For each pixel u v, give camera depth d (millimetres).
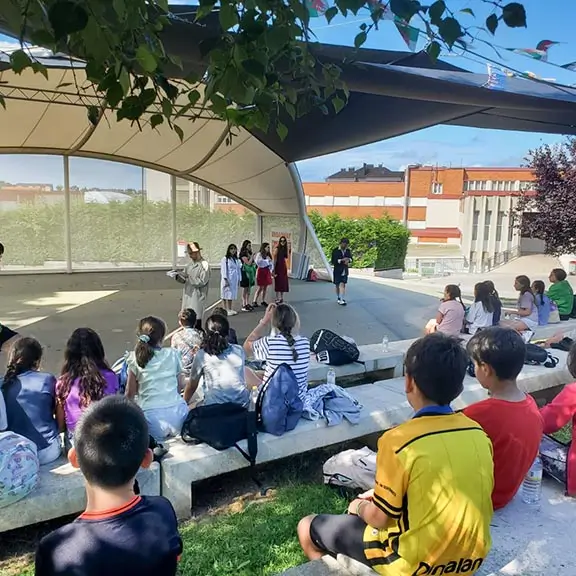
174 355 3791
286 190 15516
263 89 2348
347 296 13273
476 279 22172
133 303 11656
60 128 12508
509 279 22453
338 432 3990
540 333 7438
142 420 1753
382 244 22234
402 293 14242
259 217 18391
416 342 2115
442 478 1860
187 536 3143
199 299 8781
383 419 4266
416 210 49531
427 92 4809
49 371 6508
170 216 17500
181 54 3695
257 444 3557
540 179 12164
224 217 18234
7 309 10641
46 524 3262
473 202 33875
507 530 2646
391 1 1908
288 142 9930
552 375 5324
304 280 16234
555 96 5039
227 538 3121
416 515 1880
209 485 3834
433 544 1872
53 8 1634
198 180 17250
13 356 3289
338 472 3623
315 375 5465
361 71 4309
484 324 6777
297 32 2281
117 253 16922
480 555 1965
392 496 1897
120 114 2285
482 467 1941
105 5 1817
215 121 11180
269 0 2098
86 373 3271
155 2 2035
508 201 33594
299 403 3768
